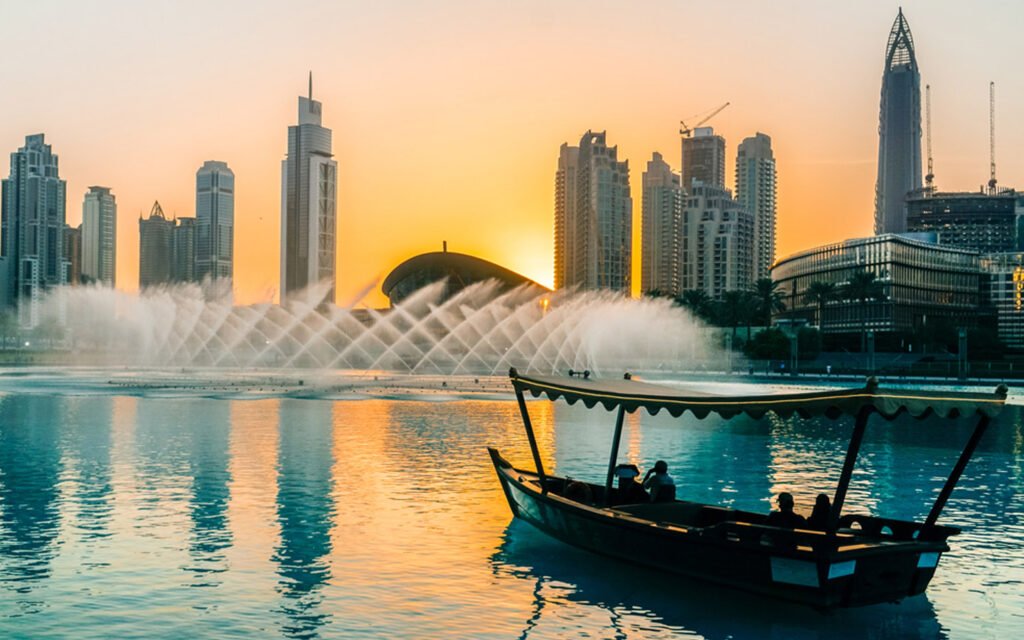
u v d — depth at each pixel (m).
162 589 16.73
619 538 17.98
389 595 16.56
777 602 16.47
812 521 17.14
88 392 75.31
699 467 33.88
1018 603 16.62
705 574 16.30
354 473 30.80
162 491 26.80
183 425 47.19
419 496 26.39
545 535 21.42
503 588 17.12
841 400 15.16
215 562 18.67
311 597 16.38
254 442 39.69
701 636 14.69
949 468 33.81
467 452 36.97
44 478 29.09
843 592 14.63
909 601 16.77
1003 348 177.88
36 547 19.75
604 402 19.69
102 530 21.48
